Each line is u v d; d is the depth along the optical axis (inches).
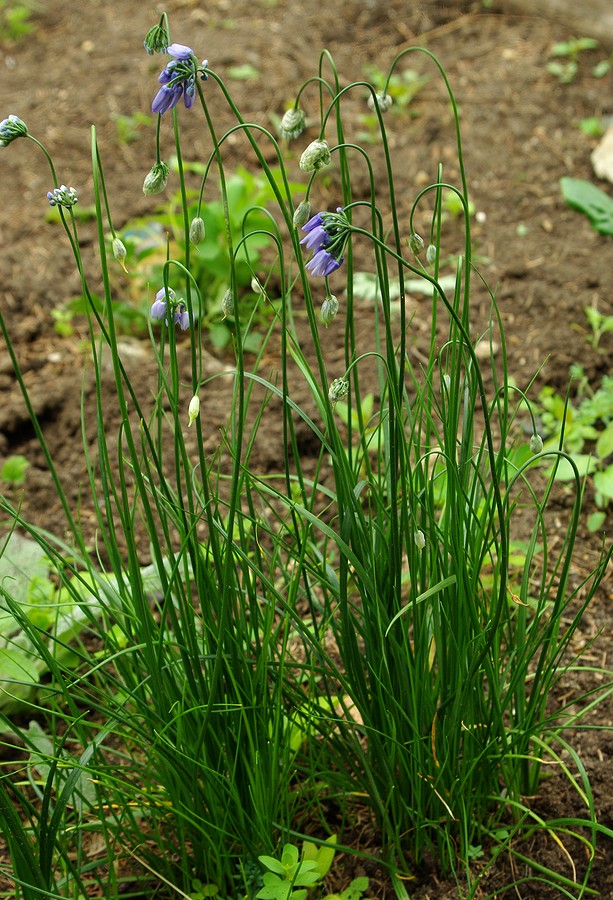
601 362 56.0
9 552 45.3
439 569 36.9
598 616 44.6
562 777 40.4
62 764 36.1
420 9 91.2
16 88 83.6
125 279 63.5
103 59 86.2
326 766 39.9
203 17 90.3
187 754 36.9
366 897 38.5
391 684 37.0
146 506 35.8
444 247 65.1
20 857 35.4
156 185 33.9
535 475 49.3
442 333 57.4
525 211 68.3
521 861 38.8
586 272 61.9
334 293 61.3
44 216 69.2
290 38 86.8
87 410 54.2
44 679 42.6
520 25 88.9
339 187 70.2
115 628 42.6
